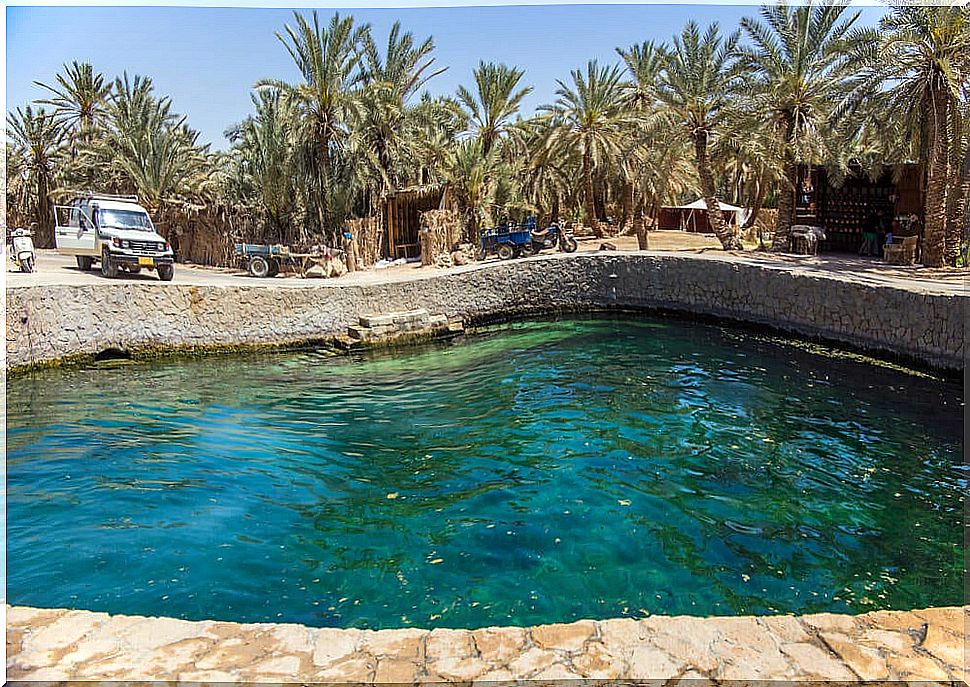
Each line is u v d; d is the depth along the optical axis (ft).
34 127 90.43
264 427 32.32
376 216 78.07
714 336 55.26
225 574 18.39
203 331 49.32
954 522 22.06
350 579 18.26
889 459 27.78
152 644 10.09
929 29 55.67
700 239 96.17
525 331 58.75
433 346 53.11
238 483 25.23
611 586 18.03
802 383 40.29
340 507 23.18
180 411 34.91
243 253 66.64
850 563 19.33
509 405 36.24
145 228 57.93
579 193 108.68
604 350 50.60
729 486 25.07
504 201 86.89
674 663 9.60
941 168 57.72
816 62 67.67
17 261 55.16
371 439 30.66
